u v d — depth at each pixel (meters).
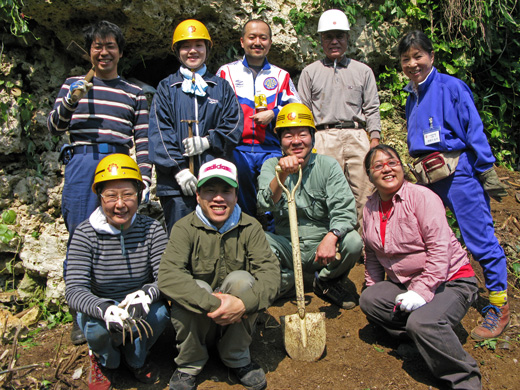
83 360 3.01
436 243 2.84
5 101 3.76
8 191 3.79
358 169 3.99
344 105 4.04
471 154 3.28
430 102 3.33
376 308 3.00
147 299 2.59
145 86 4.37
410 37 3.30
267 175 3.38
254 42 3.85
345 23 3.97
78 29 3.94
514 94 5.76
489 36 5.40
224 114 3.41
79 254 2.70
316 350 2.91
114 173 2.65
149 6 3.91
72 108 2.97
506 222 4.64
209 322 2.62
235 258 2.80
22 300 3.72
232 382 2.73
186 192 3.17
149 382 2.74
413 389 2.72
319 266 3.51
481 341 3.14
